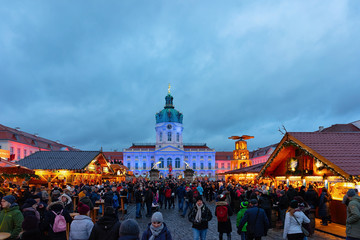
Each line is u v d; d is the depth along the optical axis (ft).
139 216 62.75
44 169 88.74
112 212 20.21
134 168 390.21
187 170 178.91
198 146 423.23
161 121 406.41
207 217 31.45
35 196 28.50
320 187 58.08
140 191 63.41
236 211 68.80
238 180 132.67
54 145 253.03
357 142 56.49
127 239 15.83
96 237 19.42
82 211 22.30
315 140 56.29
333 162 47.85
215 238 42.45
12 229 23.52
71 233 21.80
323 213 49.78
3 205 23.41
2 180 58.18
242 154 167.53
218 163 404.16
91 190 60.90
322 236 42.29
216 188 110.01
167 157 385.09
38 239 17.24
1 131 183.83
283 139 61.05
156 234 19.15
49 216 24.44
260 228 28.94
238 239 41.55
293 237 26.45
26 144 199.93
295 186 66.18
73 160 94.94
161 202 84.94
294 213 26.91
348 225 27.30
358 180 44.34
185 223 56.34
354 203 27.09
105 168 115.44
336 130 167.43
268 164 68.18
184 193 76.02
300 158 62.90
